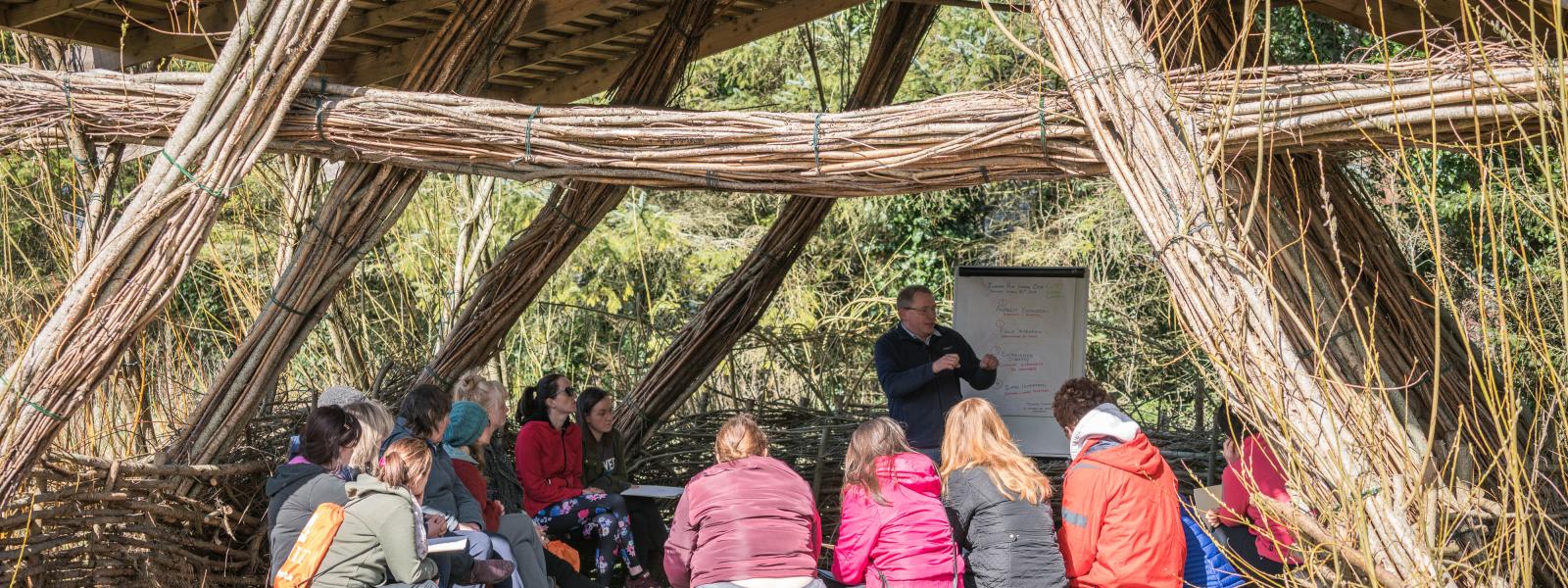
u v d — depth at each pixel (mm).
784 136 3475
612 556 4844
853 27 12477
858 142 3367
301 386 7797
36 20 5355
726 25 6441
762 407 6773
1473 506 2719
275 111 3795
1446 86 2574
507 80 7418
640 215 12156
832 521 6121
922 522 3732
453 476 4176
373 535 3436
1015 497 3631
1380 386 2572
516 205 11258
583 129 3727
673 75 5461
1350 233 3227
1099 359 9977
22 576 3822
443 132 3842
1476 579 2650
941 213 13023
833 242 12922
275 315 4344
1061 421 3871
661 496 5184
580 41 6516
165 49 5895
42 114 3842
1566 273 2199
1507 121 2555
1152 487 3600
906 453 3840
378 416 4047
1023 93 3172
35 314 5059
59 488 3938
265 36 3719
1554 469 2971
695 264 12531
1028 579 3545
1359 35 9227
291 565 3283
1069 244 11656
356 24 5820
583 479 5203
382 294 9656
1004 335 5980
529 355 10070
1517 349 2990
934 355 5238
